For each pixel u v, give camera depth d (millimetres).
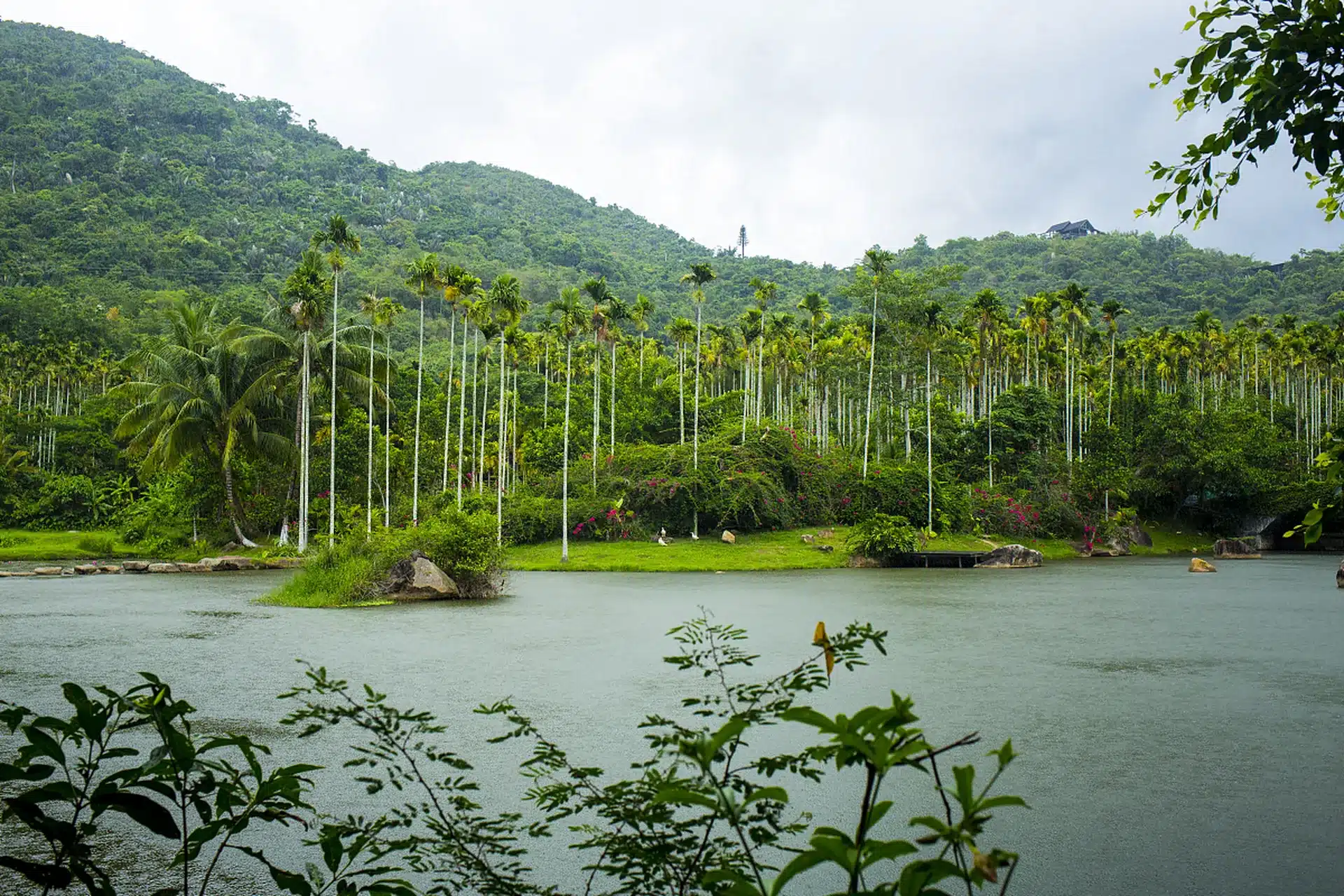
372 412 58531
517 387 91312
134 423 56312
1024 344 91375
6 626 26031
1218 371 100625
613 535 63875
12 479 68812
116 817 10148
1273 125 3955
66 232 152375
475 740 12945
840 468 70250
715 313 178875
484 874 4238
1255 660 20891
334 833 3988
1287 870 8609
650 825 3902
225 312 103000
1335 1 3738
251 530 60844
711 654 4445
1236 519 78562
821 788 11117
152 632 24859
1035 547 66688
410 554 35875
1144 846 9266
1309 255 190125
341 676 18031
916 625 27188
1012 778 11562
